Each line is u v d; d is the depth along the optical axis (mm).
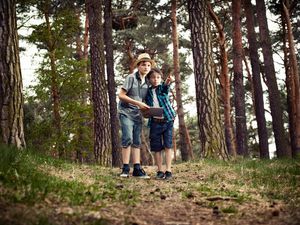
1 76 5586
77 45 19781
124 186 4852
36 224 2523
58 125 12398
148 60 5887
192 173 6570
